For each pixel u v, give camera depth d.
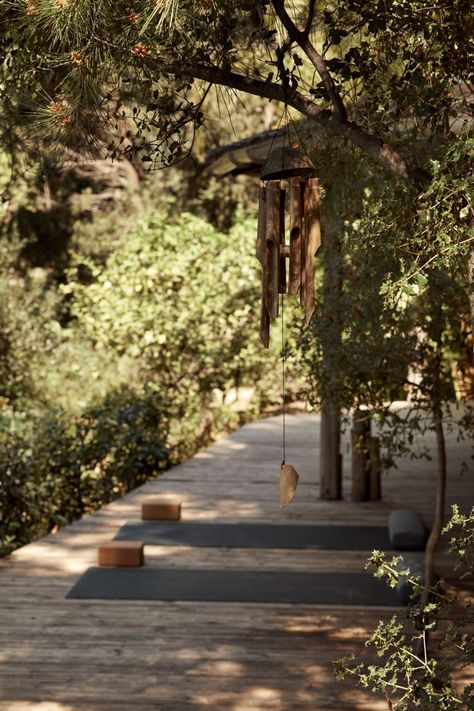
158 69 3.21
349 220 4.79
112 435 10.43
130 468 10.49
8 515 8.88
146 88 3.32
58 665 5.07
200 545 7.57
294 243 3.29
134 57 3.05
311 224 3.27
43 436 9.85
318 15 3.67
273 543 7.63
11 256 18.14
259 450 12.19
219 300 14.66
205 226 14.87
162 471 11.49
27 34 3.01
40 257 20.55
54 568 6.93
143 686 4.81
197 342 14.58
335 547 7.50
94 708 4.55
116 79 3.26
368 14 3.04
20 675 4.94
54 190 20.00
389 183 3.24
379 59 3.36
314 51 3.25
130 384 14.21
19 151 4.02
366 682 2.99
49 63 3.08
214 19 3.09
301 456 11.73
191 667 5.06
